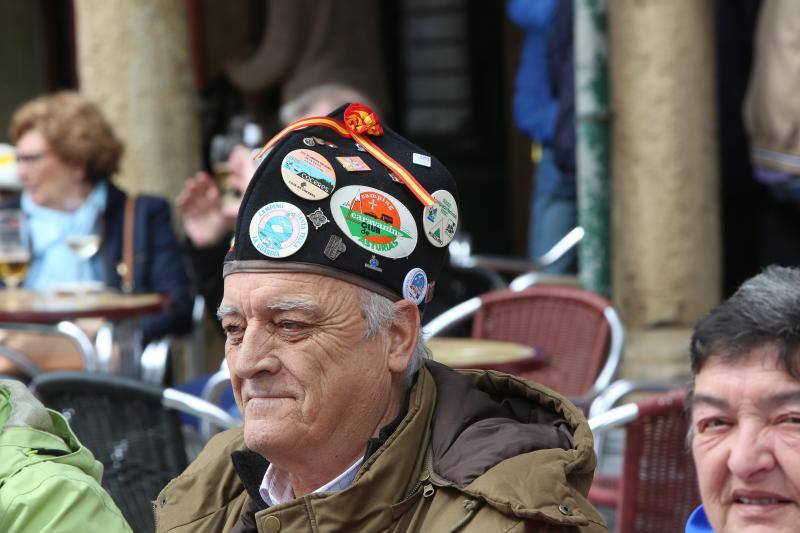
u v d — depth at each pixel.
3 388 3.98
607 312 8.54
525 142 16.33
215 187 8.57
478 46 16.45
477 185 16.75
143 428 6.17
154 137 11.37
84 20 11.38
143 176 11.36
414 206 3.43
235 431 4.14
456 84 16.66
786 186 9.40
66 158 9.78
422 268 3.46
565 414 3.54
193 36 16.38
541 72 12.06
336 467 3.44
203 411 6.12
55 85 18.62
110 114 11.36
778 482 3.04
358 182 3.36
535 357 7.46
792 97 9.20
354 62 15.39
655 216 9.52
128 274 9.89
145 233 9.99
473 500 3.27
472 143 16.73
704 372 3.13
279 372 3.34
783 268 3.20
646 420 5.73
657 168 9.48
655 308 9.60
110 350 8.90
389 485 3.35
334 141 3.41
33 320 8.37
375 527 3.33
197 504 3.89
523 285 11.02
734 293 3.20
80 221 9.90
